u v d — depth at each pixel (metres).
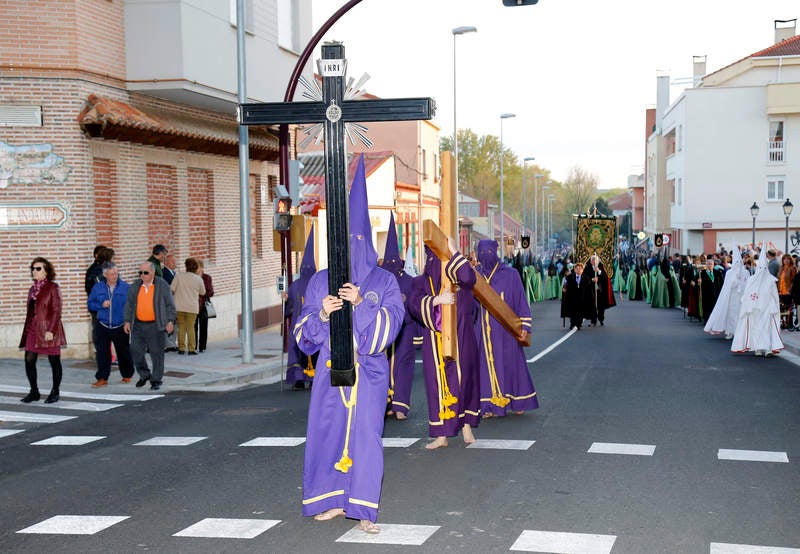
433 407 9.48
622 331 26.36
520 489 7.82
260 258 26.72
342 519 7.04
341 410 6.62
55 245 17.41
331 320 6.51
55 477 8.78
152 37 19.12
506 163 131.50
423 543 6.37
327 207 6.52
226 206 24.25
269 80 23.94
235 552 6.27
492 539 6.43
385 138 50.31
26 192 17.28
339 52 6.59
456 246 8.88
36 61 17.17
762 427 10.59
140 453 9.81
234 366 17.22
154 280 14.73
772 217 56.66
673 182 69.50
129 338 14.96
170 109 20.98
